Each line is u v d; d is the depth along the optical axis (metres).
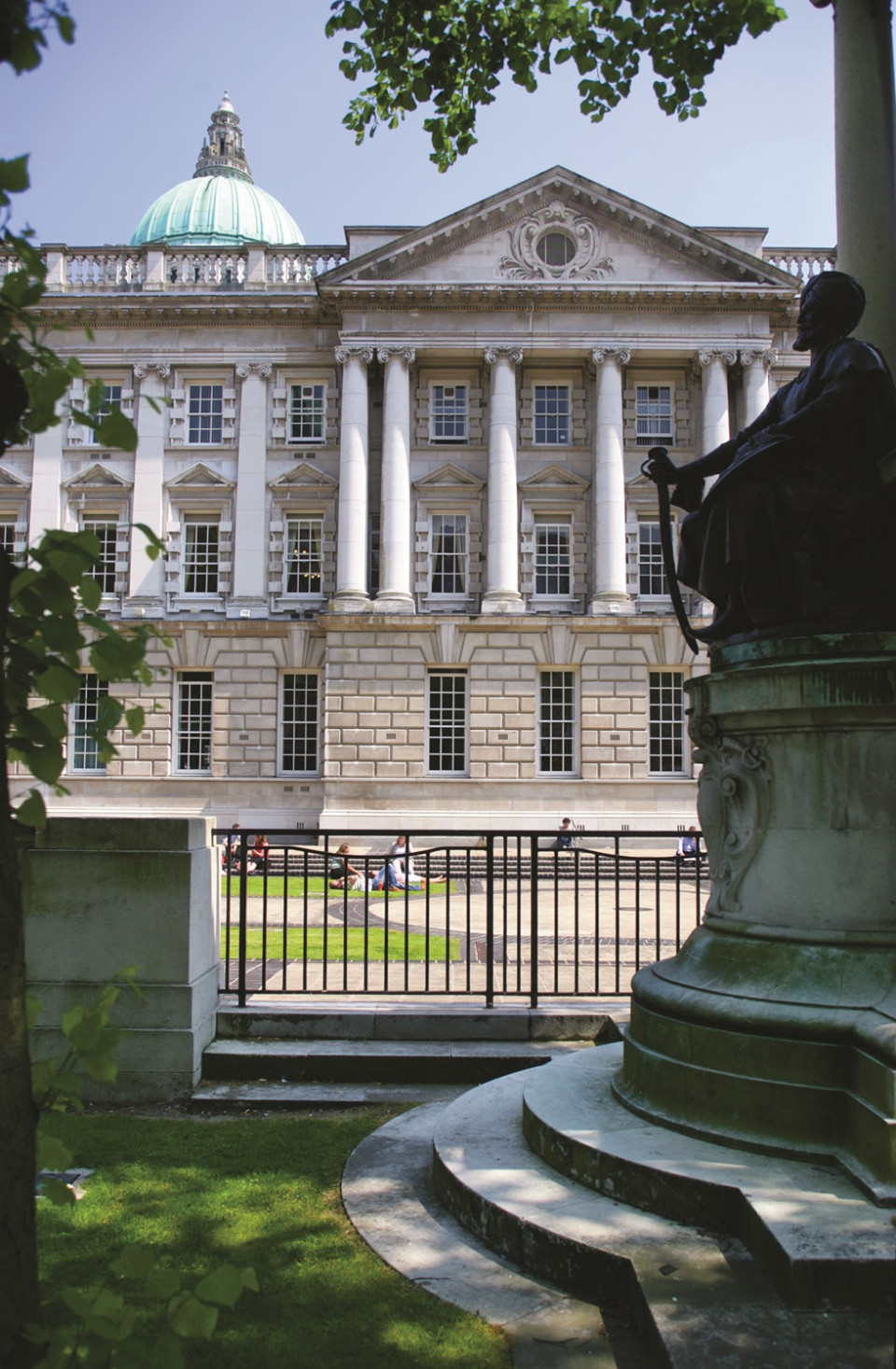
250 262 38.38
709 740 5.47
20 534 37.72
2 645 2.29
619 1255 4.07
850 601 5.25
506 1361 3.74
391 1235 4.81
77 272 38.94
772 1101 4.53
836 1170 4.31
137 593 37.06
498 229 36.75
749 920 5.10
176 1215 5.05
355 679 35.50
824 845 4.91
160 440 37.75
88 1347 2.29
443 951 12.48
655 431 37.69
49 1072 2.46
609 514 36.03
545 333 36.44
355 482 36.00
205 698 37.25
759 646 5.21
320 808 36.12
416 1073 7.54
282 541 37.56
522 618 35.53
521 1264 4.44
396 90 9.79
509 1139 5.48
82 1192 5.36
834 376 5.27
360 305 36.22
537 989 8.54
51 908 7.36
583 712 35.53
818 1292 3.62
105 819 7.41
